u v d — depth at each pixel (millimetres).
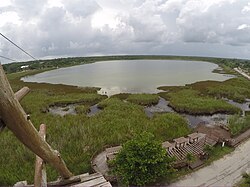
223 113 34844
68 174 5523
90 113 35844
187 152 19234
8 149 19891
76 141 21328
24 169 16812
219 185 15062
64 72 114938
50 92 51500
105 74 99125
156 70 114812
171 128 25844
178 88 54656
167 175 15859
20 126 3143
